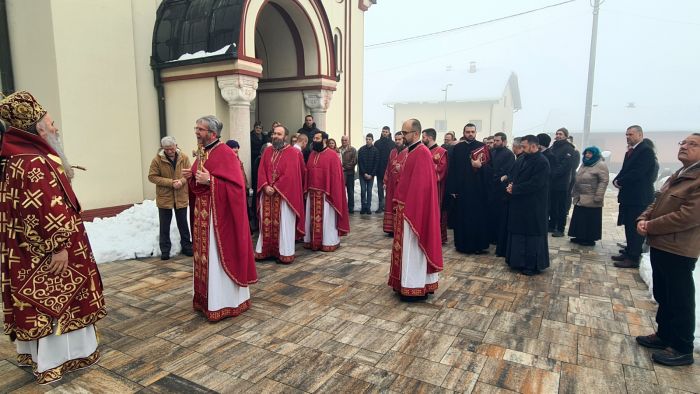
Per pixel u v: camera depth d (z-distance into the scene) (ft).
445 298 14.84
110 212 22.03
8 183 8.77
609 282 16.69
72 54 20.30
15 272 8.98
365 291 15.39
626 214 18.66
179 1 24.23
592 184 21.62
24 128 8.87
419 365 10.48
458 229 20.85
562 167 23.71
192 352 10.98
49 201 8.76
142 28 23.76
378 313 13.51
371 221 28.27
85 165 21.09
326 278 16.79
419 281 14.15
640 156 18.08
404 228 14.06
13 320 9.37
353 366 10.41
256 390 9.41
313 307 13.92
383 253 20.49
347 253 20.51
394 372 10.16
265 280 16.51
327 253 20.52
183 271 17.31
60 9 19.71
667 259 10.48
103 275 16.78
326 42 30.17
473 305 14.25
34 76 20.72
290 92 31.19
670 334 10.84
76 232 9.54
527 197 17.17
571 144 25.63
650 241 10.90
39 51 20.24
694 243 10.11
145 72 23.93
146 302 14.16
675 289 10.52
